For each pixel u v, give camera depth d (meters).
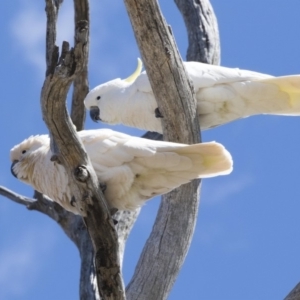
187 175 9.75
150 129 13.87
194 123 11.85
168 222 12.45
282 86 12.87
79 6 7.80
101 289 8.95
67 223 14.41
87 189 8.73
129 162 9.75
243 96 12.91
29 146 11.21
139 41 11.09
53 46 8.07
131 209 10.18
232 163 9.55
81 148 8.62
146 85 13.38
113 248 8.90
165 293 12.46
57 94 8.10
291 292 9.68
